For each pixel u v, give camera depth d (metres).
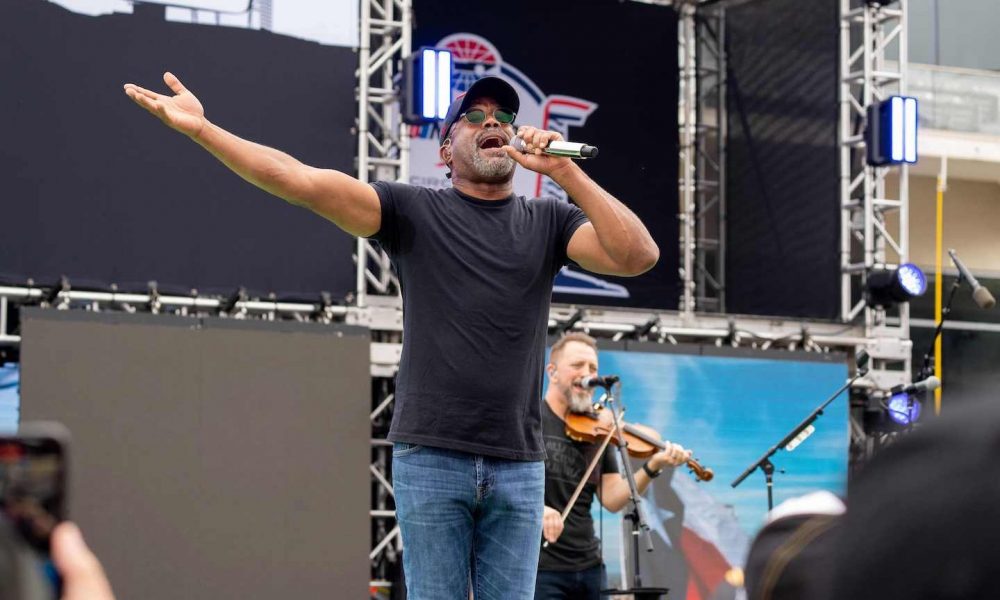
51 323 7.52
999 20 13.29
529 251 3.05
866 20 10.41
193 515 7.71
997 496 0.65
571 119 10.47
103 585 0.85
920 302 13.48
